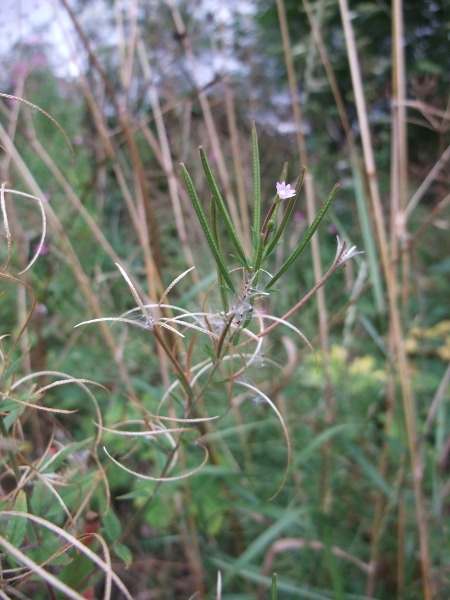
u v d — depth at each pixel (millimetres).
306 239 189
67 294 696
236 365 433
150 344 632
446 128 527
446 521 541
